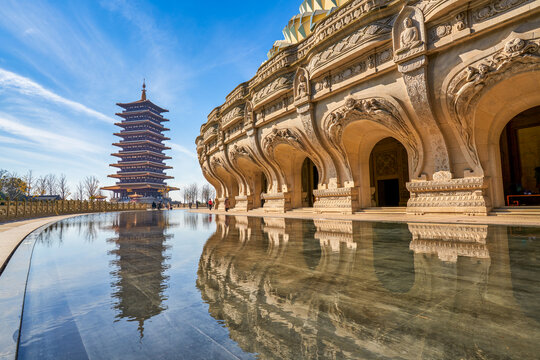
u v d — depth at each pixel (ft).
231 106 75.82
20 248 20.61
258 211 76.43
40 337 6.65
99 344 6.27
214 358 5.54
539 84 30.19
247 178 84.23
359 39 40.19
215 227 35.94
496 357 5.29
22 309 8.46
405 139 41.29
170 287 10.44
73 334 6.79
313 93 49.85
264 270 12.51
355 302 8.36
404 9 35.60
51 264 15.03
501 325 6.64
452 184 36.47
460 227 26.07
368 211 48.11
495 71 30.01
